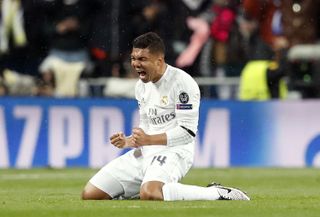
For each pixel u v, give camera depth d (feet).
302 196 101.40
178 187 87.61
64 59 184.24
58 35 185.47
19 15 188.85
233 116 172.14
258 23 193.06
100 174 92.12
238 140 172.45
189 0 190.19
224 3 190.19
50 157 165.58
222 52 188.85
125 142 88.58
